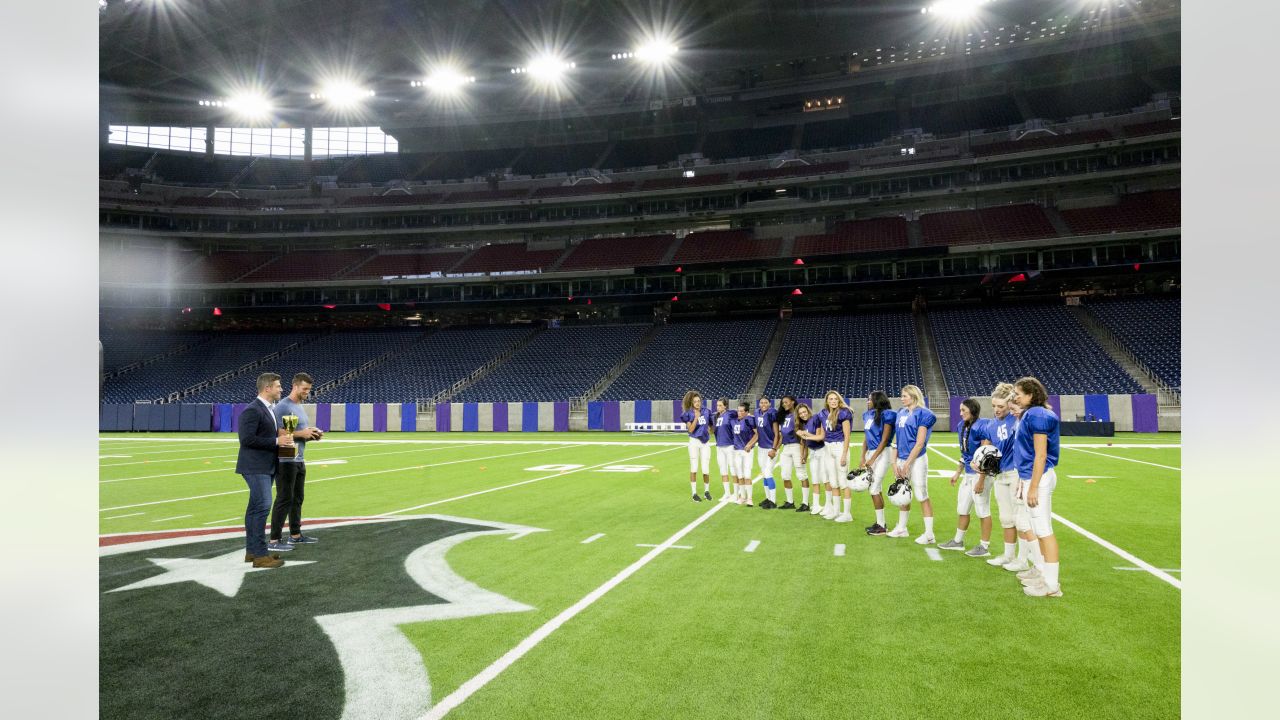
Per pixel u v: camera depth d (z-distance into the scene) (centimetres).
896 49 4122
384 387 3619
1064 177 3475
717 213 4047
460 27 3700
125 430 3316
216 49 3825
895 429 721
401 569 596
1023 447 532
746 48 3972
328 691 348
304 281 3991
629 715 320
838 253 3406
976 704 330
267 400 629
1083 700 334
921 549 671
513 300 3978
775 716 318
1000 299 3494
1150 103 3666
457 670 374
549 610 476
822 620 452
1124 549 665
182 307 4094
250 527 608
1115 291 3312
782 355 3338
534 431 3200
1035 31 3881
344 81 4334
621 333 3891
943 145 3884
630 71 4281
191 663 386
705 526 796
